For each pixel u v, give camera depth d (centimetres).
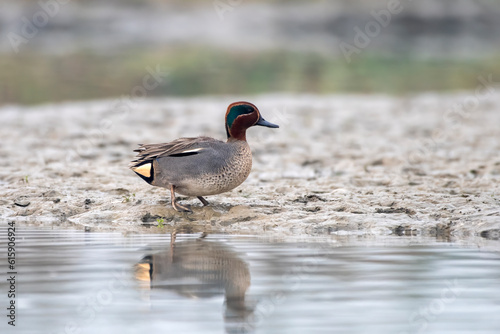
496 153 1964
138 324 714
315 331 692
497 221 1180
